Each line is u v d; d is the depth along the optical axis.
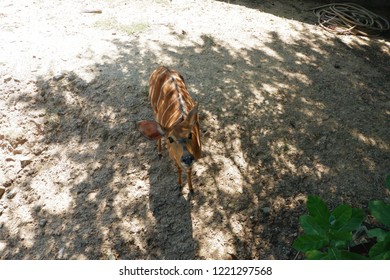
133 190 4.54
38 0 7.72
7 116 5.34
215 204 4.38
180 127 3.64
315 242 2.15
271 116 5.25
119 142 4.96
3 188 4.70
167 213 4.33
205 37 6.73
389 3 8.12
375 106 5.54
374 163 4.75
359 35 7.32
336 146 4.93
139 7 7.61
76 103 5.39
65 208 4.46
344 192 4.45
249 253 4.01
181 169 4.26
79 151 4.94
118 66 5.91
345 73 6.16
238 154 4.82
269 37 6.93
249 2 8.17
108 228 4.25
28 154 5.01
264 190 4.48
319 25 7.42
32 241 4.25
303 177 4.59
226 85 5.67
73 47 6.30
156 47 6.38
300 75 6.01
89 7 7.50
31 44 6.34
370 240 3.29
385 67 6.45
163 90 4.30
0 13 7.18
